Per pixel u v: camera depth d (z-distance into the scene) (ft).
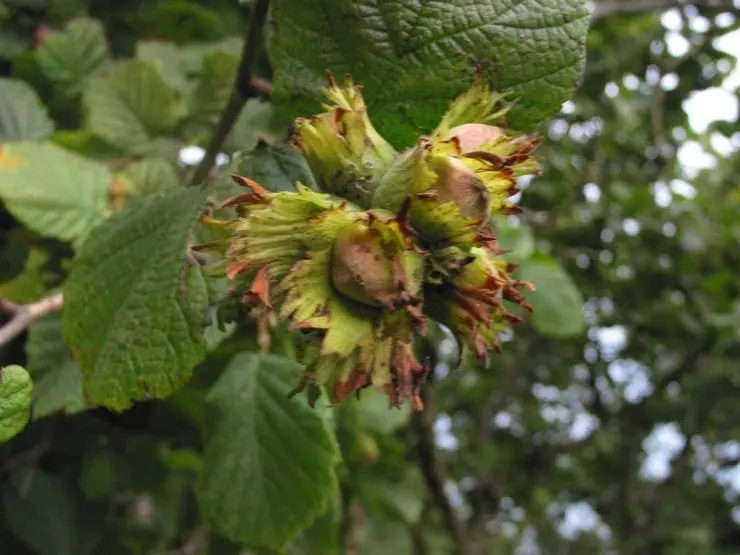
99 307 0.69
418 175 0.52
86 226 0.95
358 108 0.56
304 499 0.86
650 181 2.39
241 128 0.97
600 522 3.70
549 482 3.15
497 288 0.54
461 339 0.56
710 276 2.25
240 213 0.54
